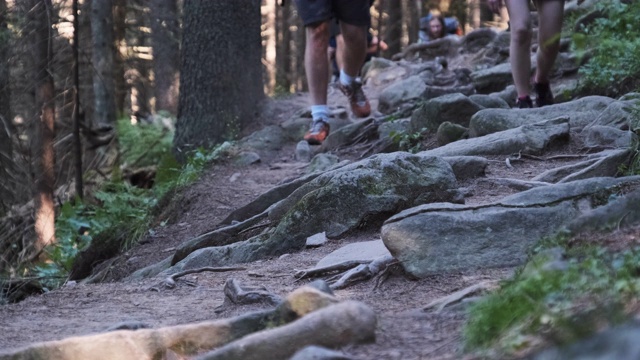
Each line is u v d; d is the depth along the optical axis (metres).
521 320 2.31
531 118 6.16
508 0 6.72
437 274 3.43
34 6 10.68
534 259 2.82
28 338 3.23
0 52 10.84
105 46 14.14
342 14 8.07
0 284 7.45
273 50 24.69
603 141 5.52
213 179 7.88
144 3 18.39
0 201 11.18
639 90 6.08
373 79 11.97
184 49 10.13
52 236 9.70
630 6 6.20
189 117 10.05
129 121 13.05
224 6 10.02
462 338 2.44
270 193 6.06
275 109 10.35
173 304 3.77
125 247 7.11
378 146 7.36
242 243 4.83
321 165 7.32
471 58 11.98
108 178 11.38
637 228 2.95
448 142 6.41
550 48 6.61
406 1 26.09
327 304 2.72
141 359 2.77
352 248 4.23
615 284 2.33
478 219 3.52
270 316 2.83
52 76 10.72
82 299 3.99
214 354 2.49
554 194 3.72
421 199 4.61
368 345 2.50
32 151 11.30
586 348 1.38
